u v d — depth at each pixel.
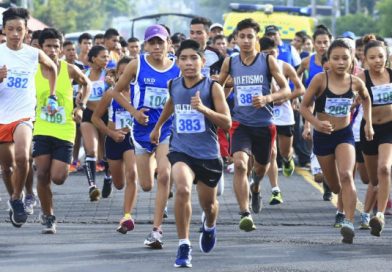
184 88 18.39
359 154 23.92
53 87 21.53
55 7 120.88
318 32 29.94
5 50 21.50
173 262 18.53
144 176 20.59
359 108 24.00
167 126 19.97
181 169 18.08
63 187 30.41
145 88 20.41
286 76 24.08
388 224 23.72
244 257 19.09
